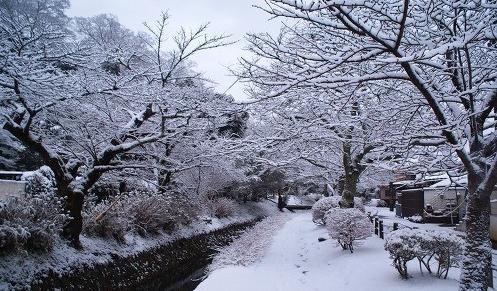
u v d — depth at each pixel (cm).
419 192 2409
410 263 989
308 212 4091
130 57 1105
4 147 1800
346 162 1627
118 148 1020
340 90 688
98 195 1549
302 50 661
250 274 1184
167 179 1538
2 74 684
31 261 763
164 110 1056
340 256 1244
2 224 744
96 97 1007
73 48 752
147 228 1340
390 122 780
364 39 557
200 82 1241
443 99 605
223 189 2650
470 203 596
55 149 1101
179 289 1243
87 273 888
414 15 566
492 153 627
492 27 549
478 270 572
